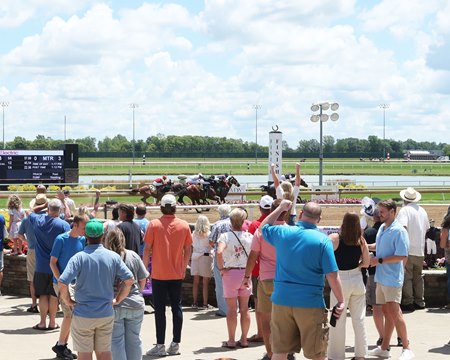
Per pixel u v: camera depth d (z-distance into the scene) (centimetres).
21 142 14388
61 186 3350
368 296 912
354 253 789
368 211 1000
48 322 1045
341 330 801
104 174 6331
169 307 1193
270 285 794
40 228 977
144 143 17975
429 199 3516
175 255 855
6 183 3284
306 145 19425
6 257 1336
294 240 653
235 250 878
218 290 1116
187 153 14188
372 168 8212
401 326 826
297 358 830
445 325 1023
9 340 931
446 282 1172
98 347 673
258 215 2386
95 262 657
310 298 649
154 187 2911
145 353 861
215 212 2808
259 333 923
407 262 1121
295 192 836
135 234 990
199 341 938
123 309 709
